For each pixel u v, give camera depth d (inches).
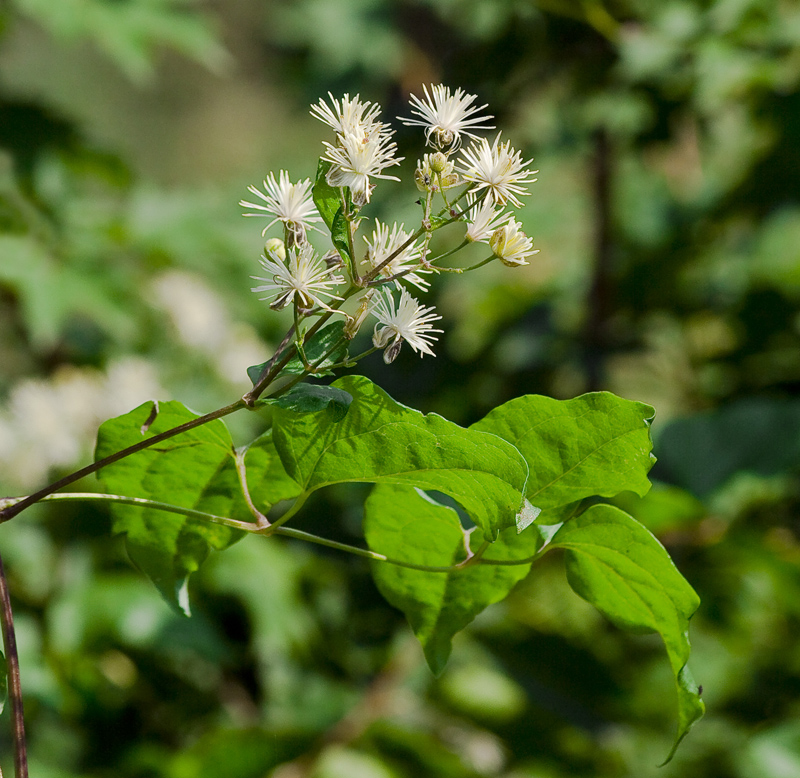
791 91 70.2
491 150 36.3
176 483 38.5
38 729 65.3
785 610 71.4
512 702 66.7
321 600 75.1
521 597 71.3
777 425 61.8
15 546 64.2
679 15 70.8
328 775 57.1
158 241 76.8
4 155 71.6
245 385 76.4
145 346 75.2
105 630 62.6
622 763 67.0
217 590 66.3
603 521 37.5
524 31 78.5
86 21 73.0
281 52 161.3
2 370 80.3
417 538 38.7
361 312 36.3
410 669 64.3
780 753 60.3
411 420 36.5
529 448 37.4
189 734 69.4
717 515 60.6
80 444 64.3
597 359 80.4
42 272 68.6
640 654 74.1
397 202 75.7
